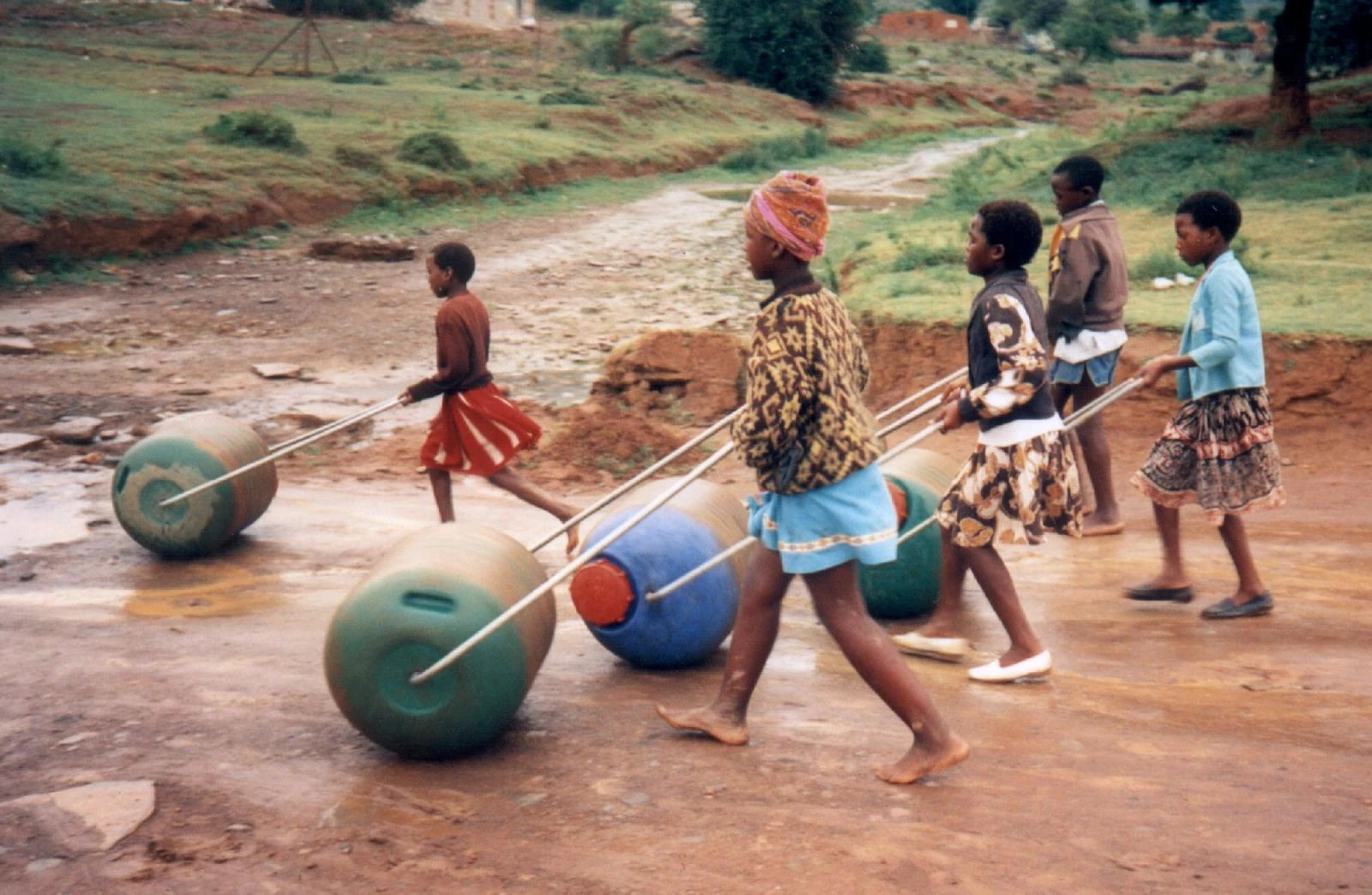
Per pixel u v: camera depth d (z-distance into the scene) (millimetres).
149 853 3502
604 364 13797
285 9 62062
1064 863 3402
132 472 7215
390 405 7352
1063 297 7160
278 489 9188
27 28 47500
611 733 4477
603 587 5086
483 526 4613
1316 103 30797
